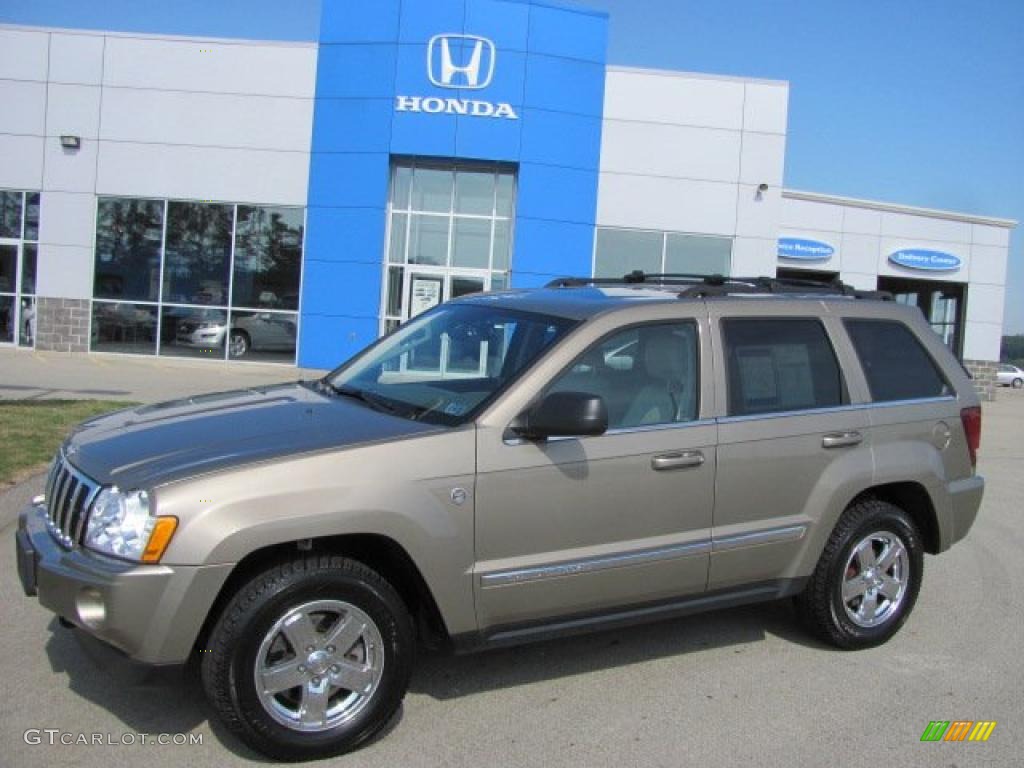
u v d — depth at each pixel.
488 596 3.91
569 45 19.81
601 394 4.24
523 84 19.61
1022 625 5.56
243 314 20.08
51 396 12.87
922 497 5.28
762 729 4.05
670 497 4.32
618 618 4.31
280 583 3.50
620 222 20.36
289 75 19.62
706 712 4.20
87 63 19.66
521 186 19.73
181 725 3.82
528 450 3.97
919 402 5.26
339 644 3.64
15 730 3.71
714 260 20.75
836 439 4.85
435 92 19.41
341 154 19.59
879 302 5.39
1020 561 7.08
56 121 19.78
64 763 3.48
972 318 30.28
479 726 3.97
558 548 4.07
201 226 19.98
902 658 4.96
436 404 4.19
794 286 5.32
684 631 5.25
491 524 3.88
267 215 19.91
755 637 5.19
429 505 3.74
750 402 4.65
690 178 20.52
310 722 3.60
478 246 20.09
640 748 3.83
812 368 4.94
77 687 4.11
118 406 11.82
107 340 20.19
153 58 19.64
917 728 4.12
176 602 3.33
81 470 3.73
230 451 3.64
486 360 4.45
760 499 4.61
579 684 4.45
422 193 19.98
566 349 4.19
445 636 3.92
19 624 4.77
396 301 20.03
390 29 19.31
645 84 20.28
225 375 18.02
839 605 4.94
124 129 19.80
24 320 20.30
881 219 29.27
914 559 5.18
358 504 3.59
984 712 4.30
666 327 4.52
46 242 19.97
